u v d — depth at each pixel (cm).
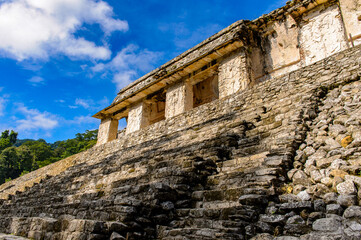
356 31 1106
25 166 4797
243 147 616
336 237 290
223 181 502
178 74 1545
